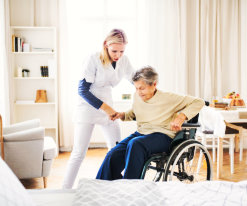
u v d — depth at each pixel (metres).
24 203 0.76
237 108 3.13
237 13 4.16
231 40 4.23
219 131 2.88
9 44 3.86
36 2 4.06
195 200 0.98
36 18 4.08
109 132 2.31
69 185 2.20
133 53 4.33
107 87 2.25
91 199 0.96
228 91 4.30
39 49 3.98
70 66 4.08
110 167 1.78
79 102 2.22
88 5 4.24
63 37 4.04
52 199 1.08
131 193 1.02
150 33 4.12
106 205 0.93
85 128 2.19
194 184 1.13
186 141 1.79
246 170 3.21
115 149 1.80
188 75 4.27
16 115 4.19
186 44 4.15
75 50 4.11
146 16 4.10
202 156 3.34
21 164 2.53
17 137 2.47
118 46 1.94
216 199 0.98
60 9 4.01
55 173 3.17
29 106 4.20
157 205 0.95
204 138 3.15
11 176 0.84
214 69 4.25
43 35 4.13
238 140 4.08
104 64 2.07
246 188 1.07
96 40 4.28
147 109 1.87
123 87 4.38
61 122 4.12
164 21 4.11
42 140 2.55
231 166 3.09
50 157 2.63
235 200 0.96
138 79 1.77
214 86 4.28
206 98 4.21
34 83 4.16
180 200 0.99
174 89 4.21
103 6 4.25
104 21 4.24
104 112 2.21
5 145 2.46
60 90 4.10
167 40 4.14
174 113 1.87
